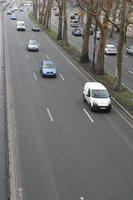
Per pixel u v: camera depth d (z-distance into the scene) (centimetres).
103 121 3111
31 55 5944
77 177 2152
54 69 4603
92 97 3388
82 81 4450
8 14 14275
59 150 2505
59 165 2291
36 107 3391
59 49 6675
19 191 1984
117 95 3816
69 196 1948
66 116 3189
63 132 2828
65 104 3522
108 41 8188
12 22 11275
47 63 4719
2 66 5062
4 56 5750
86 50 5375
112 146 2608
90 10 4444
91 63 5394
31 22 11969
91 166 2292
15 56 5794
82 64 5341
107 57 6238
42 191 1989
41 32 9169
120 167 2294
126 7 3716
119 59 3875
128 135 2828
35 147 2538
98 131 2881
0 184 2062
